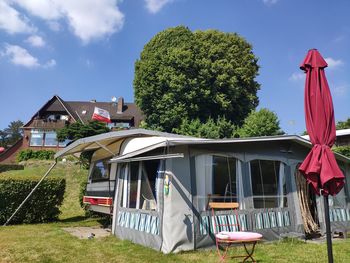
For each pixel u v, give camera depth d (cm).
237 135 2712
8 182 1121
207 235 745
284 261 655
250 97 3006
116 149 1027
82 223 1168
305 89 530
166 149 752
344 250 763
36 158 3134
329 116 509
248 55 3117
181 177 747
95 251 725
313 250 757
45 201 1179
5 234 915
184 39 2984
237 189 833
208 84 2864
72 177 2139
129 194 888
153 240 744
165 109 2844
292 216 928
